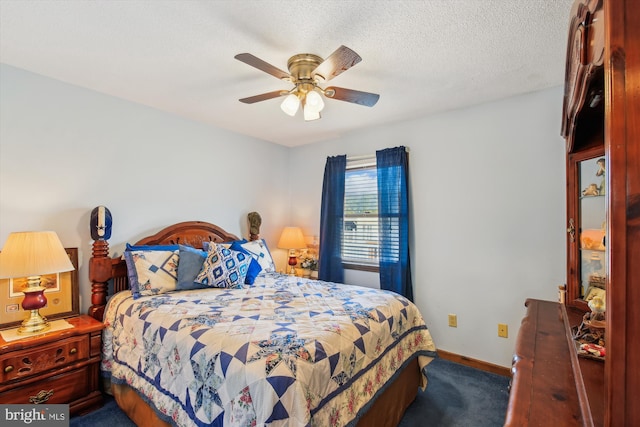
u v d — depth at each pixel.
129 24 1.67
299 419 1.21
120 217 2.69
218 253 2.72
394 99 2.67
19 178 2.18
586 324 1.16
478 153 2.80
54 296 2.28
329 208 3.76
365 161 3.57
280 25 1.67
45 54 1.99
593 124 1.41
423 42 1.82
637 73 0.50
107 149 2.61
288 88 2.45
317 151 4.07
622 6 0.52
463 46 1.86
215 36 1.78
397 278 3.17
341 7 1.52
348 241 3.76
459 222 2.90
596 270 1.58
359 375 1.66
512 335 2.64
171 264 2.59
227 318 1.82
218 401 1.37
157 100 2.74
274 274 3.26
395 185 3.22
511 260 2.64
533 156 2.55
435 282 3.03
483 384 2.52
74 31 1.74
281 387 1.24
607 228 0.54
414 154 3.18
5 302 2.08
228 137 3.58
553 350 1.15
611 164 0.52
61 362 1.98
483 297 2.78
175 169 3.08
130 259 2.46
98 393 2.14
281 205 4.24
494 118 2.72
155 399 1.71
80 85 2.45
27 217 2.21
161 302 2.16
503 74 2.22
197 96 2.65
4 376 1.76
